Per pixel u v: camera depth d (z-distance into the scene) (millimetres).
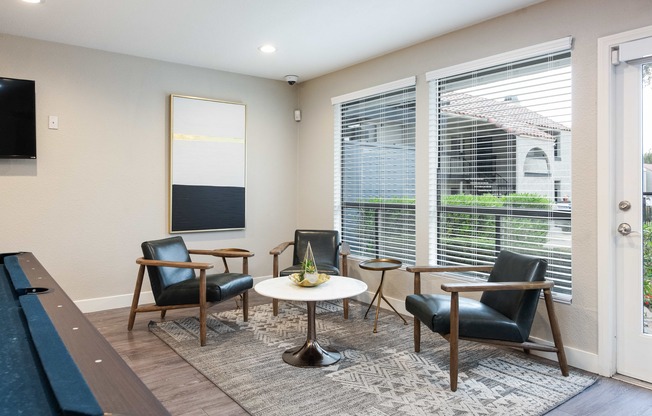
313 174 5059
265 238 5043
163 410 763
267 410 2191
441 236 3732
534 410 2197
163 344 3150
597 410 2219
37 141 3691
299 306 4234
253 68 4586
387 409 2203
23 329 1292
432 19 3250
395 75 4023
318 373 2645
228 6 3012
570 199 2842
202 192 4531
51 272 3777
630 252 2621
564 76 2891
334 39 3682
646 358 2562
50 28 3426
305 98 5156
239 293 3521
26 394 863
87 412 732
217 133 4617
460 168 3566
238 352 2986
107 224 4039
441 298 2900
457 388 2441
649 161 2561
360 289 2932
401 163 4047
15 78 3566
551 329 2727
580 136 2764
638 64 2574
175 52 4039
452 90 3607
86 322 1275
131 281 4184
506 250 3178
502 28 3176
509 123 3199
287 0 2924
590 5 2703
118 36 3607
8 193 3586
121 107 4086
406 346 3121
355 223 4598
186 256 3783
